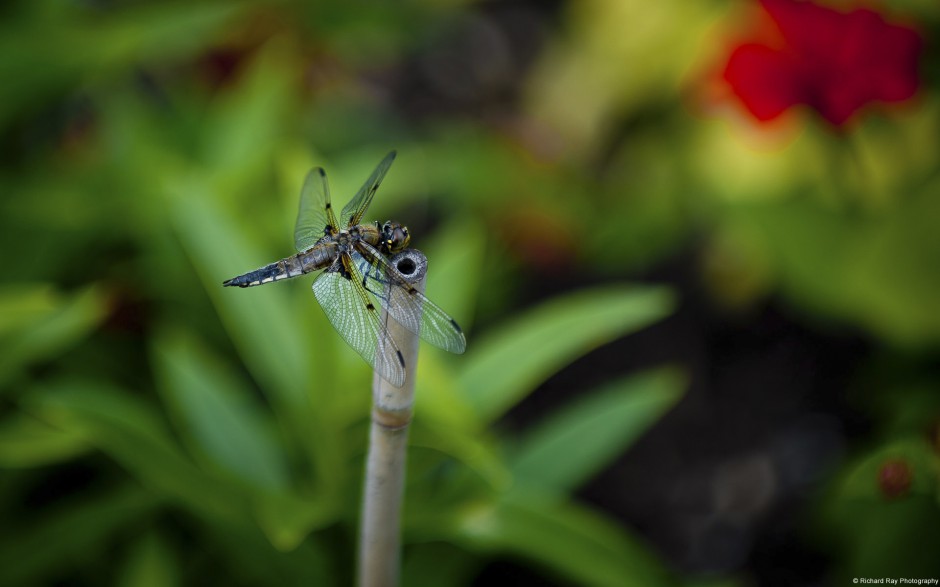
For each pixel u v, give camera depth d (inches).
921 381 26.3
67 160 28.1
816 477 31.7
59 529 21.3
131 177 25.1
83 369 24.7
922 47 24.2
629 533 30.9
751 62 24.8
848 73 24.3
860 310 26.2
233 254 20.9
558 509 19.9
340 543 21.2
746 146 31.4
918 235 25.2
